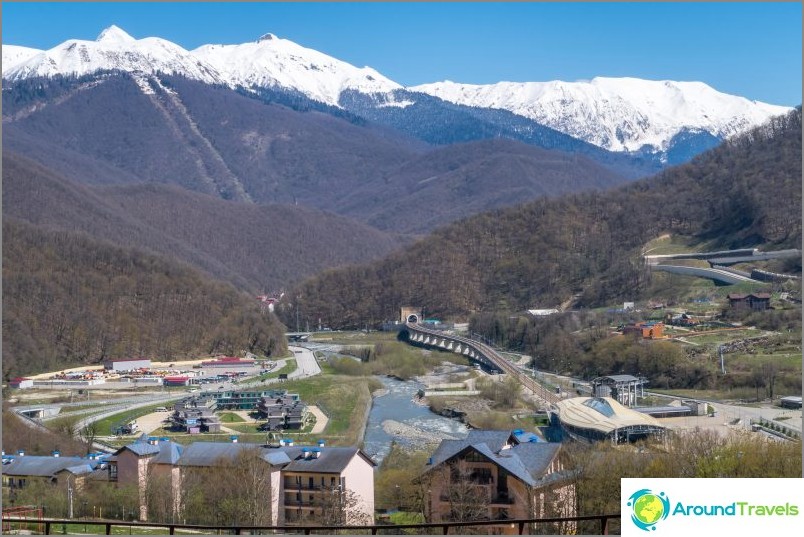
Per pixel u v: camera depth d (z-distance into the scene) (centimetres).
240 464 12588
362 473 13250
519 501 11375
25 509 12150
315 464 12812
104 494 12769
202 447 13625
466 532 10850
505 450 12375
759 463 11488
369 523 12006
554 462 12200
